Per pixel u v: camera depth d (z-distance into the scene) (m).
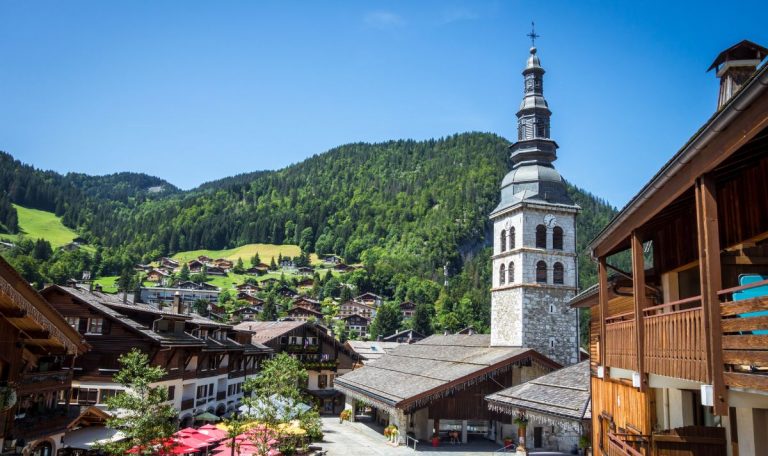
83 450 35.66
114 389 43.56
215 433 40.53
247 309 188.62
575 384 39.19
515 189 59.69
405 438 51.84
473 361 56.44
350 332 166.00
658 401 20.48
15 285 23.25
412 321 176.88
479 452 48.66
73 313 44.91
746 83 8.73
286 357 48.56
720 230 13.92
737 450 15.20
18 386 24.89
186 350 51.44
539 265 57.22
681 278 18.72
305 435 46.03
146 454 30.98
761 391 9.49
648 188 13.34
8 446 24.95
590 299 28.33
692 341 11.77
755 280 12.64
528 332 55.81
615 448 18.61
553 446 49.12
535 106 60.38
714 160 10.34
